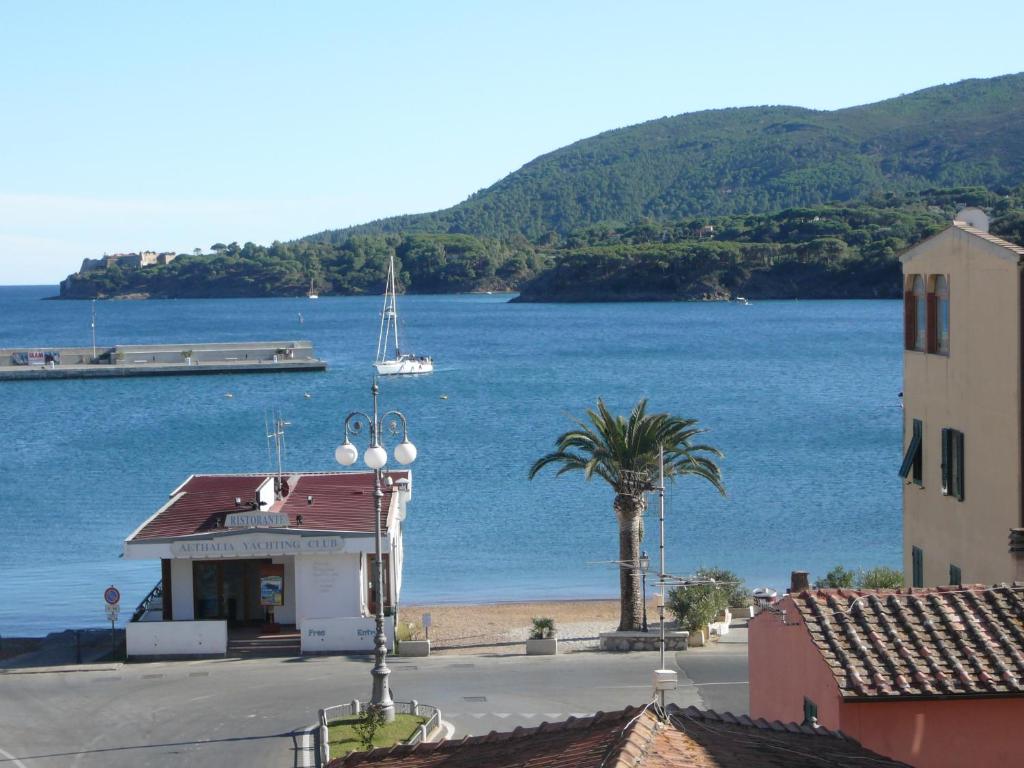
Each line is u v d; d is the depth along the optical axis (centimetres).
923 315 3133
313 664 4041
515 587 5794
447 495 8256
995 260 2658
